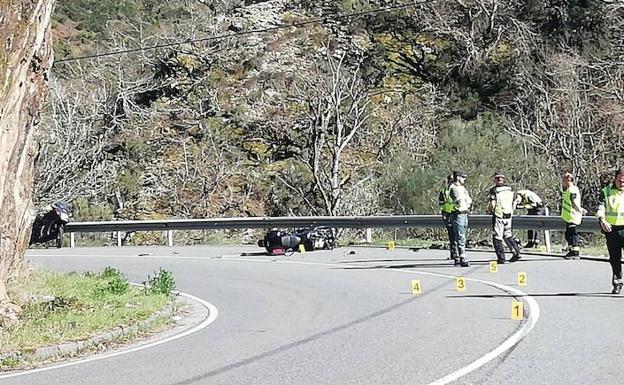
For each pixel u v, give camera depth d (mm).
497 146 50719
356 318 16828
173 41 72688
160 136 62750
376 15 75062
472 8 70188
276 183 56719
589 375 11188
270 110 63594
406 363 12289
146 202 56781
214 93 66188
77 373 12516
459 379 11125
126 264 31016
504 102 63688
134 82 67875
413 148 55531
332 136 57500
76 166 48906
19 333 14828
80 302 18375
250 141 61656
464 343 13594
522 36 66250
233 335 15594
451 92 65250
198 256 33781
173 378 11945
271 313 18250
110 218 54812
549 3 68188
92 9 94312
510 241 26281
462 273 23703
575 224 26812
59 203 43562
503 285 20703
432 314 16781
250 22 77312
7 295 18297
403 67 68625
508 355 12531
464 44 68750
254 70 69938
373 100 62750
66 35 87438
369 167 54438
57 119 50719
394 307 18016
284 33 74812
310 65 68062
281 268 27719
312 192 55031
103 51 76188
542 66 63500
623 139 53094
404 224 35750
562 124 54438
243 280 24812
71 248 41688
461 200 25328
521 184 46594
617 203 18438
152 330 16641
